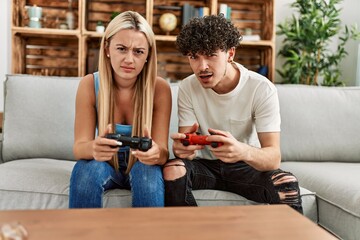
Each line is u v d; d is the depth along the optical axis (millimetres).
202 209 916
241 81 1437
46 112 1836
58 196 1336
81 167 1228
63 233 746
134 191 1223
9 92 1849
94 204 1201
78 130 1360
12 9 2688
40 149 1821
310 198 1413
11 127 1818
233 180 1399
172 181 1257
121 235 744
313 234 774
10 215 837
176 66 3174
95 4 3055
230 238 744
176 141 1269
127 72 1299
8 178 1383
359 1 3189
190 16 2959
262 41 2914
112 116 1391
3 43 2881
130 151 1329
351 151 2004
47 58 3025
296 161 1993
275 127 1390
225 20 1341
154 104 1426
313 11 2865
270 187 1269
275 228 801
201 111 1500
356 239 1243
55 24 3006
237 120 1462
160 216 858
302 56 2945
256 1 3178
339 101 2051
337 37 3209
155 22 3119
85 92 1401
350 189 1353
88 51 2928
